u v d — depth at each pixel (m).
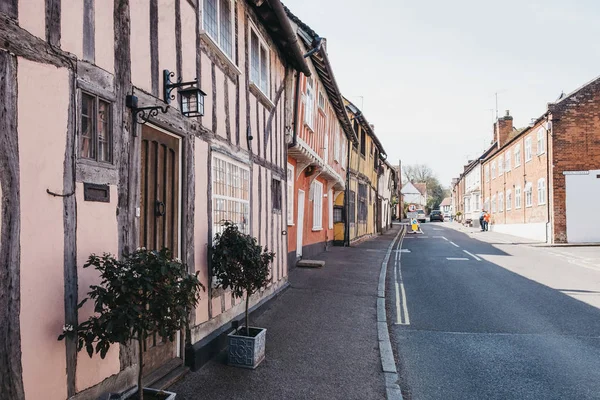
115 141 3.77
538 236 25.05
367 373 5.20
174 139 4.93
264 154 8.27
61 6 3.16
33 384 2.88
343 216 20.70
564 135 22.56
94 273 3.46
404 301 9.23
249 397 4.44
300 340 6.35
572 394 4.70
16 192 2.76
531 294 9.90
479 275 12.57
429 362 5.71
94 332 3.04
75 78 3.28
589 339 6.60
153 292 3.17
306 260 13.64
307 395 4.56
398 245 22.47
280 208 9.45
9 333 2.70
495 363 5.65
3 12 2.67
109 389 3.66
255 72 7.88
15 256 2.75
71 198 3.23
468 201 53.19
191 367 5.04
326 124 15.31
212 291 5.77
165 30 4.68
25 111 2.84
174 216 4.91
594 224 22.22
